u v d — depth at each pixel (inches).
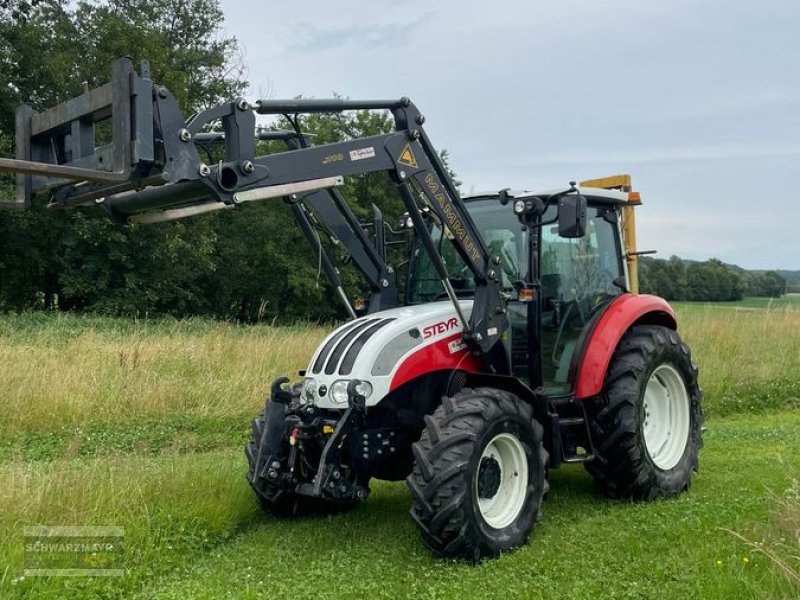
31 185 162.9
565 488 248.8
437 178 201.3
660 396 251.0
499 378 201.5
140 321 755.4
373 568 176.7
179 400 368.5
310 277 1196.5
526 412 196.9
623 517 213.6
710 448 301.9
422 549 189.6
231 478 228.1
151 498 204.2
